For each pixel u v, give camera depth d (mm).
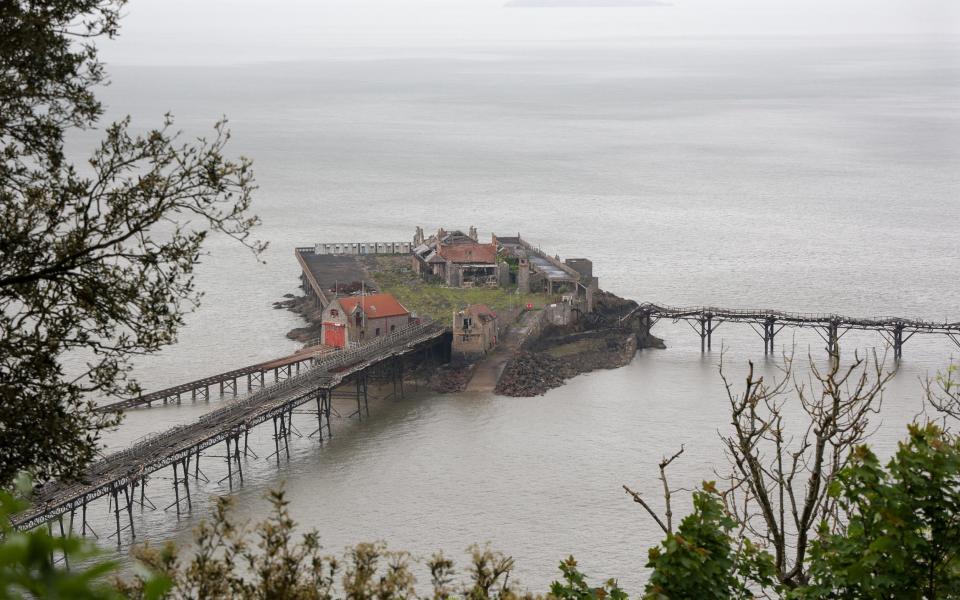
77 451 48250
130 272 50250
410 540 125250
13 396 46250
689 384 190125
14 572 15344
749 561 41406
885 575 36594
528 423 168750
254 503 136000
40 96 48219
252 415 150250
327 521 130750
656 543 124062
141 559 35969
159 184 48875
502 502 136500
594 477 145000
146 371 194250
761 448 151875
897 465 37781
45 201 48562
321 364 173500
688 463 149500
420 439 161750
